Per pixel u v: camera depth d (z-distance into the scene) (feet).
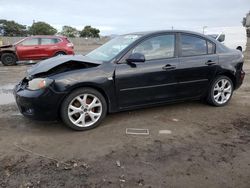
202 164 12.12
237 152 13.25
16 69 43.34
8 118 17.74
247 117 18.13
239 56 20.66
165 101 18.02
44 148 13.56
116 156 12.79
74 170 11.59
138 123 16.89
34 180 10.87
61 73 15.12
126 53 16.57
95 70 15.58
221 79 19.92
